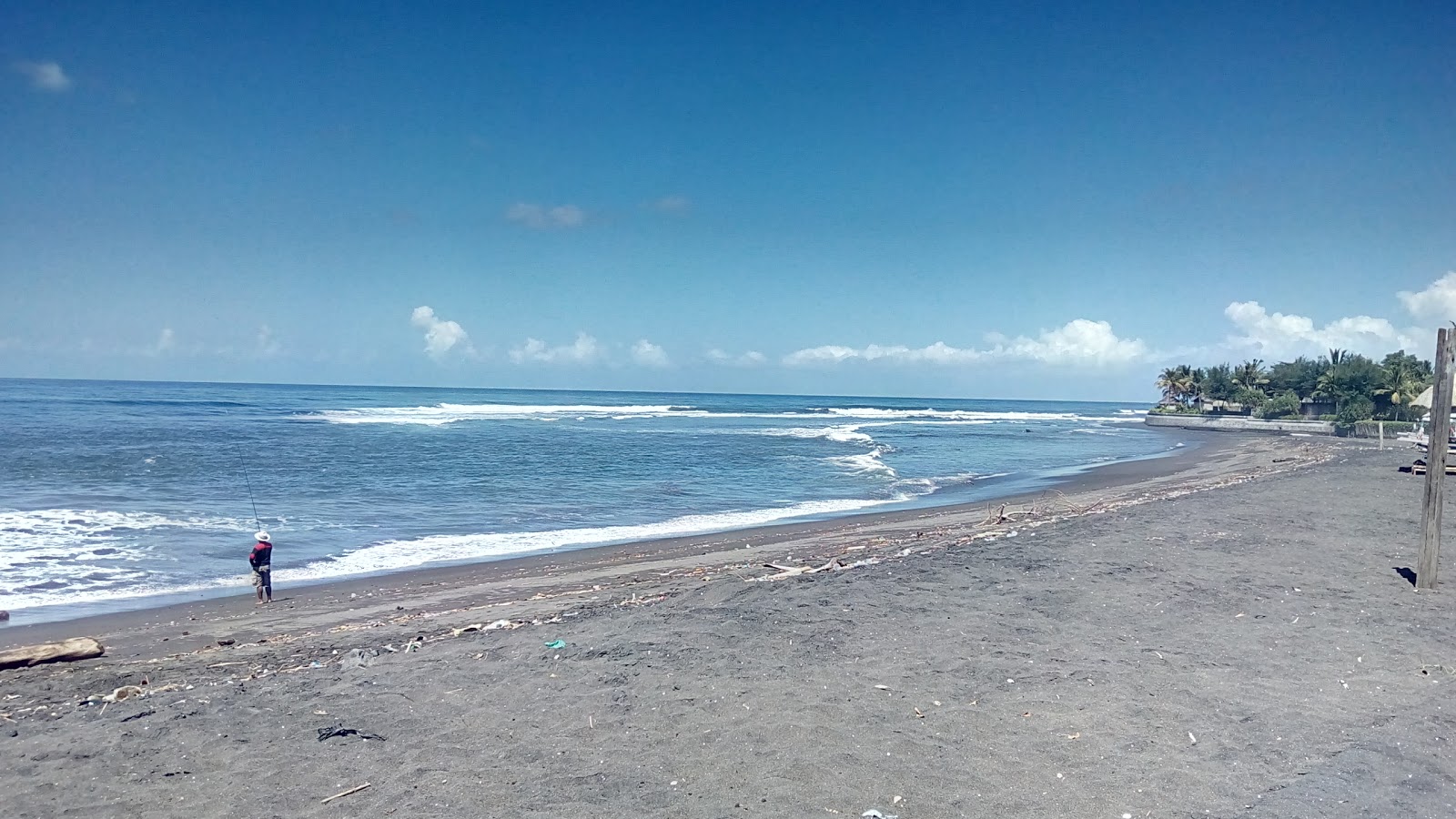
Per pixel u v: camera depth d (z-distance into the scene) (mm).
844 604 9820
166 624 11555
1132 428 93250
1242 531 14961
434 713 6578
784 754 5629
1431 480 10461
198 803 5148
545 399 171000
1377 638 8422
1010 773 5383
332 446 40656
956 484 31453
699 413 103438
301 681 7523
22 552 16047
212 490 25328
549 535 19641
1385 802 4941
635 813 4863
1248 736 5945
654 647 8164
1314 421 75875
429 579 14805
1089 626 8883
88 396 103562
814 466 37469
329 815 4926
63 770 5676
